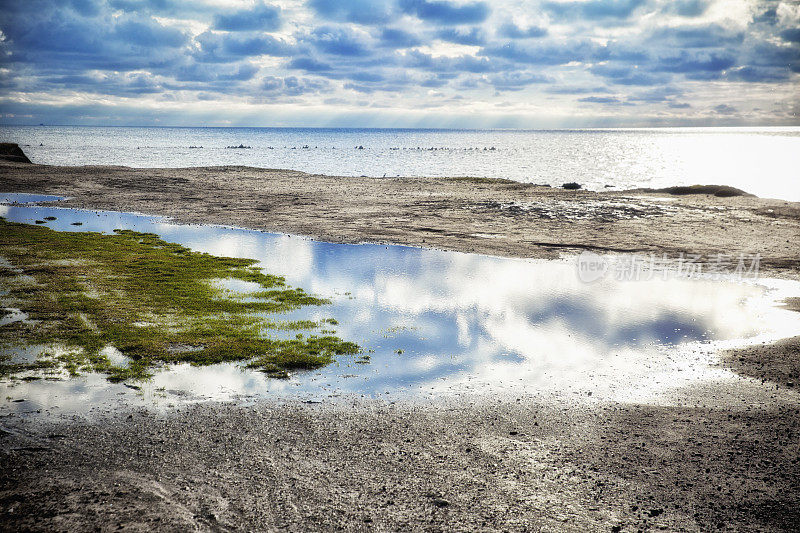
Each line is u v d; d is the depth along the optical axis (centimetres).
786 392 1238
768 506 820
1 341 1453
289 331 1605
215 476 883
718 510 809
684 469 923
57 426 1041
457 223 3522
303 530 750
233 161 11731
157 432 1028
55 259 2397
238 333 1566
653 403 1189
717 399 1209
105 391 1197
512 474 902
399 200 4488
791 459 956
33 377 1251
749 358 1437
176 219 3616
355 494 838
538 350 1502
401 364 1392
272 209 4034
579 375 1340
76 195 4566
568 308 1877
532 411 1146
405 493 842
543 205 4159
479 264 2519
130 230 3189
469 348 1509
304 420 1089
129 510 785
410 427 1067
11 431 1018
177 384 1244
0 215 3594
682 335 1617
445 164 11562
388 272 2352
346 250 2791
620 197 4581
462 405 1170
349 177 6347
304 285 2122
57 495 820
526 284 2184
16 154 7369
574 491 855
